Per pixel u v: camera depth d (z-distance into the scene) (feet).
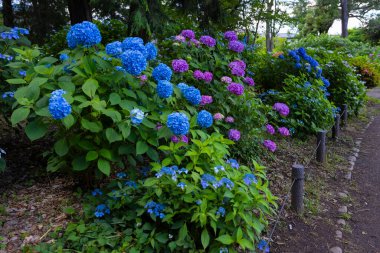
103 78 8.09
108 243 7.25
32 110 7.89
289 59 19.89
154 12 14.76
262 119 12.41
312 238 9.64
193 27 16.20
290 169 13.79
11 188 9.82
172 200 7.30
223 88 11.51
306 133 17.75
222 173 7.45
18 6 33.22
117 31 19.60
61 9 32.60
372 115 27.32
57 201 9.10
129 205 8.18
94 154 7.93
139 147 7.96
